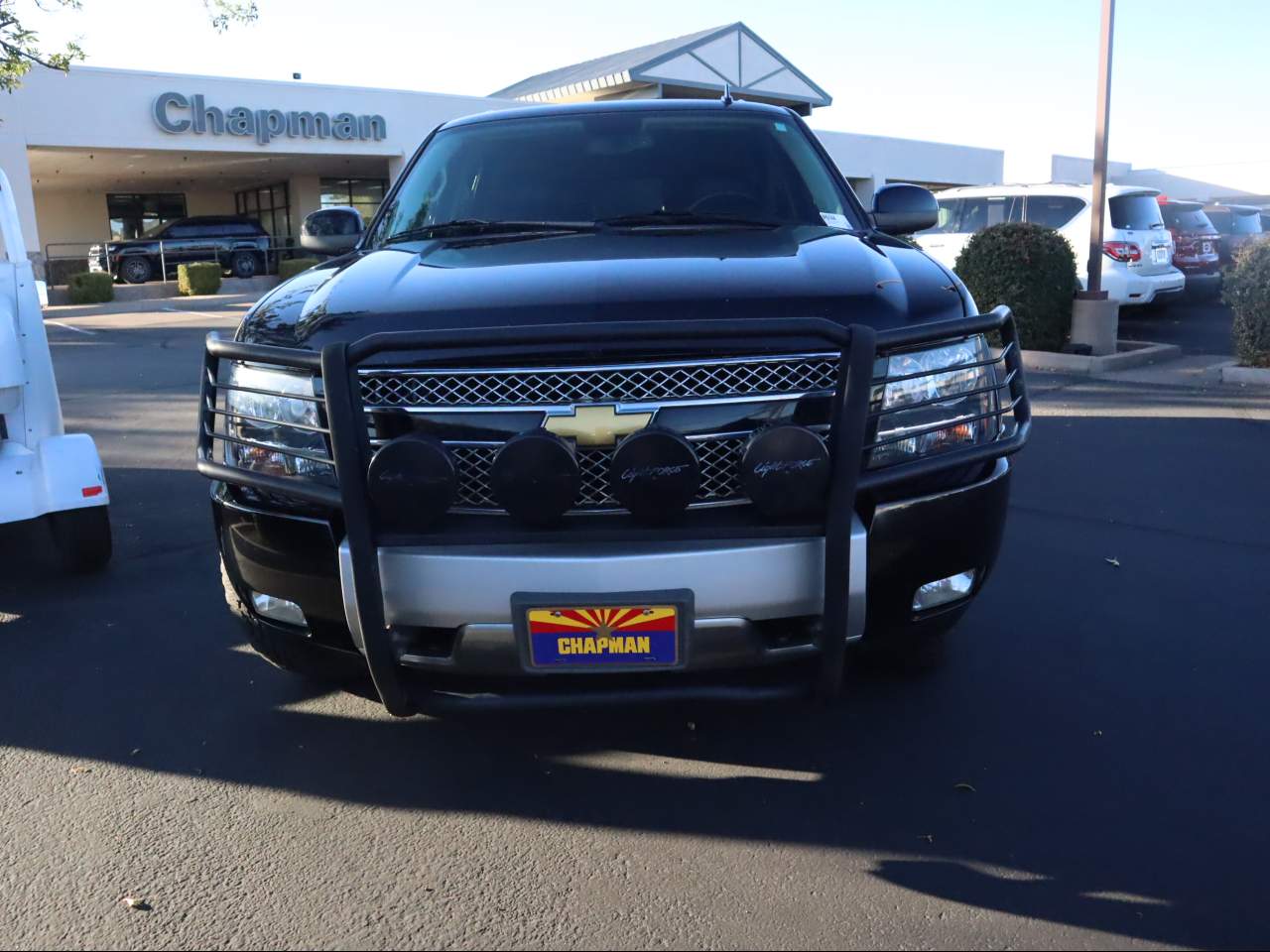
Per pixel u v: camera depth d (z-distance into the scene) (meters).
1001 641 3.90
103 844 2.74
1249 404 8.41
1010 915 2.39
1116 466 6.43
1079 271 13.24
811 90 29.97
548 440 2.40
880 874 2.55
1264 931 2.32
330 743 3.26
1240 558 4.75
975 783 2.94
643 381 2.51
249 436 2.79
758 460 2.42
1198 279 16.19
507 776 3.04
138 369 11.87
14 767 3.14
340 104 27.14
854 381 2.44
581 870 2.60
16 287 4.41
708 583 2.48
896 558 2.65
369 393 2.55
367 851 2.69
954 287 2.92
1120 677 3.58
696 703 2.70
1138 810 2.80
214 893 2.53
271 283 27.38
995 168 40.81
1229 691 3.47
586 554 2.47
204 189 37.69
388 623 2.58
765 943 2.32
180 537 5.35
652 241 3.30
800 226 3.65
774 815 2.81
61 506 4.46
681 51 26.59
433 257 3.25
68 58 17.08
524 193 3.97
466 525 2.54
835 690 2.69
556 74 34.25
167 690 3.64
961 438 2.72
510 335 2.43
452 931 2.38
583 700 2.61
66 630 4.18
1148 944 2.29
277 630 2.88
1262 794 2.86
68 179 32.22
